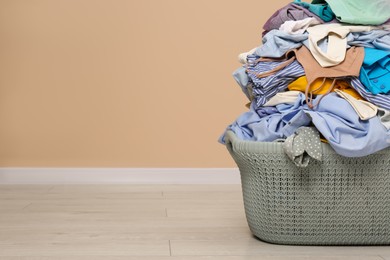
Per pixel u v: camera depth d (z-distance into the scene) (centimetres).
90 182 291
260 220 169
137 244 170
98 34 292
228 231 187
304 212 165
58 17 291
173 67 294
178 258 155
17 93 291
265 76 172
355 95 167
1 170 290
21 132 292
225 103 295
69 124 292
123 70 293
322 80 167
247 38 296
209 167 295
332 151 160
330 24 176
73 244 170
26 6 290
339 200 164
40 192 263
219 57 295
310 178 163
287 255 158
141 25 293
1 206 229
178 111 294
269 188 166
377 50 167
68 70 292
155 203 238
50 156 293
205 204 236
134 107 293
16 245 168
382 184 163
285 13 183
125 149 293
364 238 166
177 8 293
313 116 158
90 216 210
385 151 161
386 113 159
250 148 164
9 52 291
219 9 295
